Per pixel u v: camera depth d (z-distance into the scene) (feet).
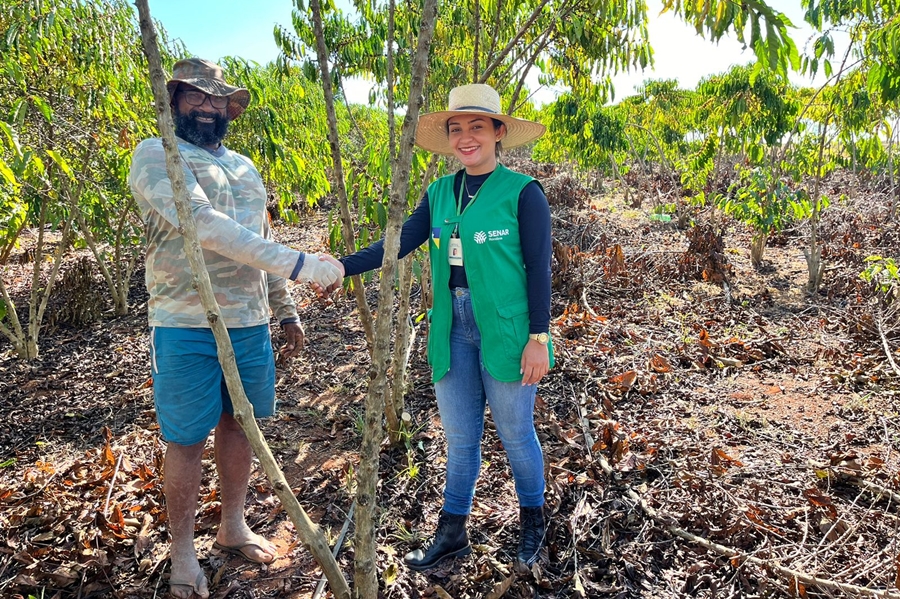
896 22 12.46
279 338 15.11
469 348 6.45
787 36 4.65
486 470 8.68
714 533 7.11
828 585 6.15
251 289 6.34
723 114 27.91
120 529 7.43
